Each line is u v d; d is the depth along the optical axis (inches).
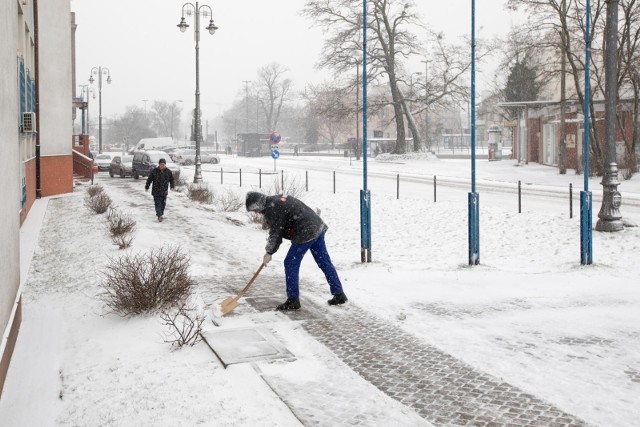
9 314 236.5
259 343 239.8
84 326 275.4
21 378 218.2
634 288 338.3
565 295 322.0
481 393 193.0
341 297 303.9
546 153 1723.7
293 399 188.2
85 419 178.5
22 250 487.2
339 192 1015.0
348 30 2053.4
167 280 293.4
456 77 2050.9
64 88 1043.9
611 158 543.2
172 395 191.2
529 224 624.1
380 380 205.0
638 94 1291.8
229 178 1451.8
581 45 1251.2
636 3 1147.9
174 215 709.9
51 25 989.8
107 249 446.6
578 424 170.4
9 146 254.7
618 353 229.1
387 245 587.8
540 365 217.3
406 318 279.1
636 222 593.9
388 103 2183.8
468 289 335.9
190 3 1241.4
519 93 1914.4
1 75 231.0
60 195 1000.2
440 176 1403.8
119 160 1549.0
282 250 487.8
